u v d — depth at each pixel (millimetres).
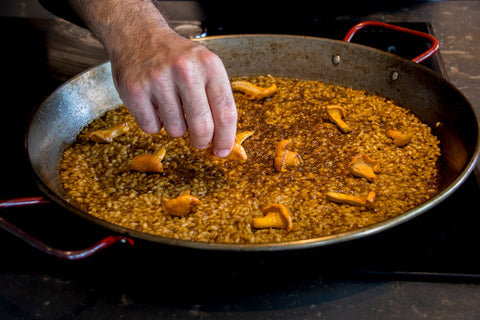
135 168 820
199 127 700
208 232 748
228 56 960
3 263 728
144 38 706
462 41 1042
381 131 868
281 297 700
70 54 1042
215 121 708
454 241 734
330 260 715
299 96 934
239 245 668
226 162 832
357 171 802
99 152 854
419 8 1131
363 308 690
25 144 784
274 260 679
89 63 1023
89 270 720
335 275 708
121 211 773
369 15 1117
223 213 766
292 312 690
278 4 1146
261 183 802
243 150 816
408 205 770
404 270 707
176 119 707
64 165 835
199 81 686
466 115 808
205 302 699
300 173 813
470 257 720
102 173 826
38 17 1135
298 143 855
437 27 1078
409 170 814
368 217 756
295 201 779
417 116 886
